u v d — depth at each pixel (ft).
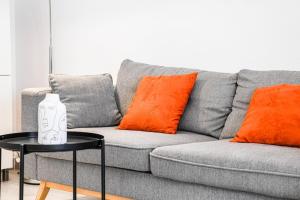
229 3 11.00
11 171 14.08
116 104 11.30
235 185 7.30
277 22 10.30
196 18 11.58
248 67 10.78
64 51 14.34
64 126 7.61
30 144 6.98
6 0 12.66
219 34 11.21
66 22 14.24
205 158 7.61
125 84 11.25
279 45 10.30
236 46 10.94
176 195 8.21
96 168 9.37
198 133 10.06
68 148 7.12
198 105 10.03
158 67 11.10
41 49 14.79
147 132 9.73
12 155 12.88
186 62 11.82
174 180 8.25
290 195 6.76
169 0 12.05
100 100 10.94
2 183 12.57
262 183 6.98
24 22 14.96
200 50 11.55
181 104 9.93
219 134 9.80
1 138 8.05
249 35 10.73
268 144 8.29
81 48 13.96
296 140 7.99
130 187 8.86
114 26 13.19
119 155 8.73
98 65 13.61
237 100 9.61
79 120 10.61
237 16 10.89
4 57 12.68
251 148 7.77
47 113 7.47
